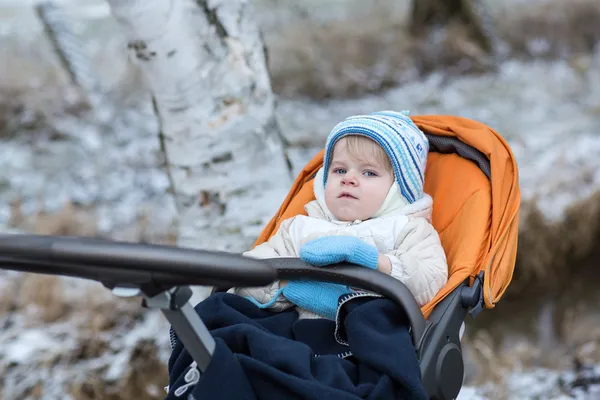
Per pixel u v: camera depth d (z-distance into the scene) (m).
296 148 8.73
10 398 4.80
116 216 7.02
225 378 1.90
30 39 11.24
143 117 9.67
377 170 2.72
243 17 3.79
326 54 11.74
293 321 2.42
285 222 2.87
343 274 2.30
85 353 5.19
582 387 4.93
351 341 2.16
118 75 10.46
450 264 2.68
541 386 5.00
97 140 8.95
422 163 2.79
